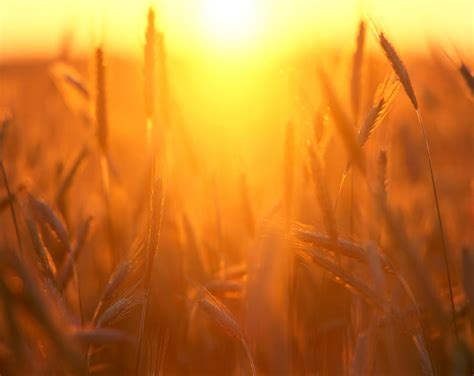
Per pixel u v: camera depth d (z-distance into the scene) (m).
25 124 2.24
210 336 1.63
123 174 1.98
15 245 1.64
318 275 1.59
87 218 1.56
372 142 1.65
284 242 1.42
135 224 1.74
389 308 1.36
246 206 1.64
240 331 1.38
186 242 1.65
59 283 1.43
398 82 1.44
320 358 1.56
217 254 1.71
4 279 1.08
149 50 1.60
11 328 1.14
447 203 1.87
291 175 1.40
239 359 1.50
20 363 1.25
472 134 2.25
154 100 1.62
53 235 1.46
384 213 1.38
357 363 1.39
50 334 1.10
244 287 1.53
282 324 1.52
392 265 1.37
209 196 1.77
